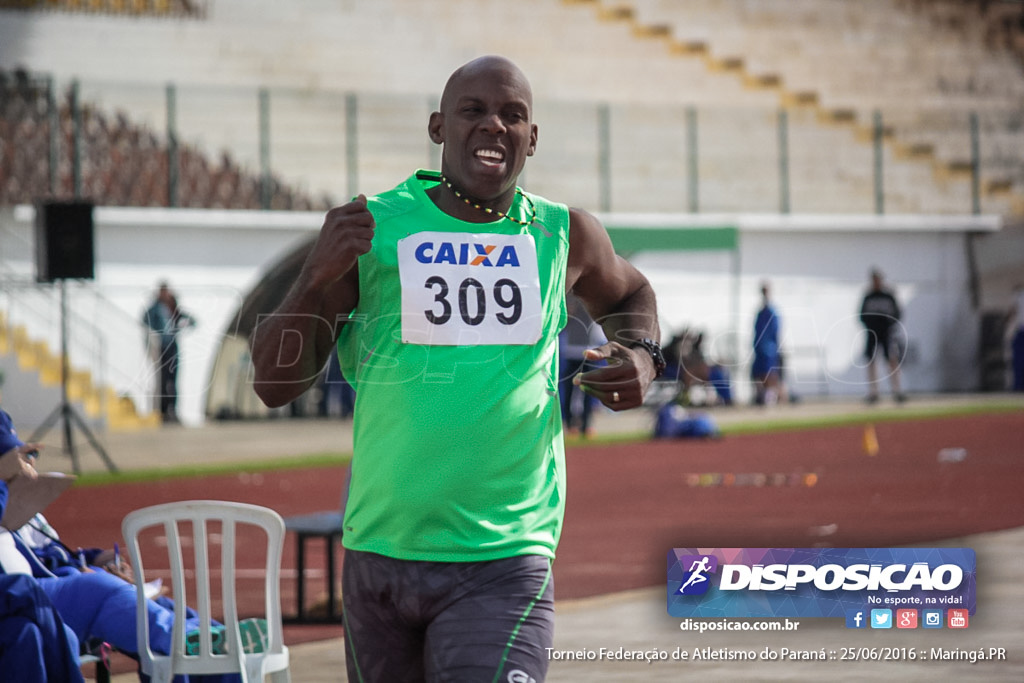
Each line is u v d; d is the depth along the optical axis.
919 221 68.31
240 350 32.25
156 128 62.22
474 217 8.12
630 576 19.88
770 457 38.56
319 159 65.06
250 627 11.42
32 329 50.12
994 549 20.84
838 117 76.62
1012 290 69.25
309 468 37.66
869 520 24.75
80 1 67.62
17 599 9.77
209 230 56.50
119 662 15.06
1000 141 78.38
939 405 59.84
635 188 69.75
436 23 74.00
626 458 39.25
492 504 7.83
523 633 7.68
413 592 7.79
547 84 75.38
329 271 7.59
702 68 78.31
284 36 70.44
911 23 82.94
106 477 34.31
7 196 54.66
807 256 67.06
